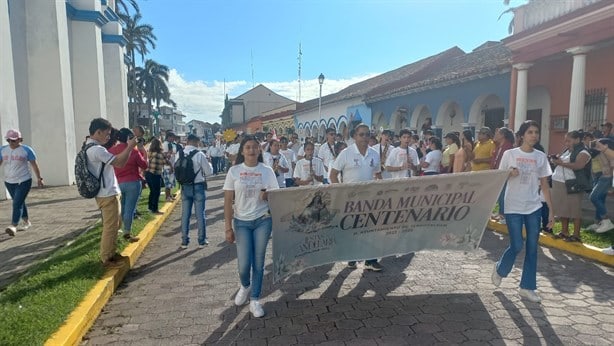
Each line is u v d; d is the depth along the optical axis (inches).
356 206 178.5
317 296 186.1
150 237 295.3
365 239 188.5
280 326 157.0
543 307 169.6
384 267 224.1
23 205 305.3
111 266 211.9
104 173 207.2
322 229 179.3
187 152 271.1
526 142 177.9
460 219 193.9
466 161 304.2
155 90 2738.7
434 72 862.5
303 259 181.2
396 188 177.5
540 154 179.0
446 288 192.4
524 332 148.7
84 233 282.8
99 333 154.0
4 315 149.6
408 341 143.8
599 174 273.3
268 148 384.5
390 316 163.9
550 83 482.9
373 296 184.7
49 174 593.3
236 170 165.8
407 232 192.2
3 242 265.9
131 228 274.7
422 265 226.5
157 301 183.8
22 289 176.9
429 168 309.1
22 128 579.2
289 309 172.6
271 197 162.4
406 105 752.3
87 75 724.0
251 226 165.6
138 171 264.4
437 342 142.7
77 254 229.3
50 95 588.1
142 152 347.3
